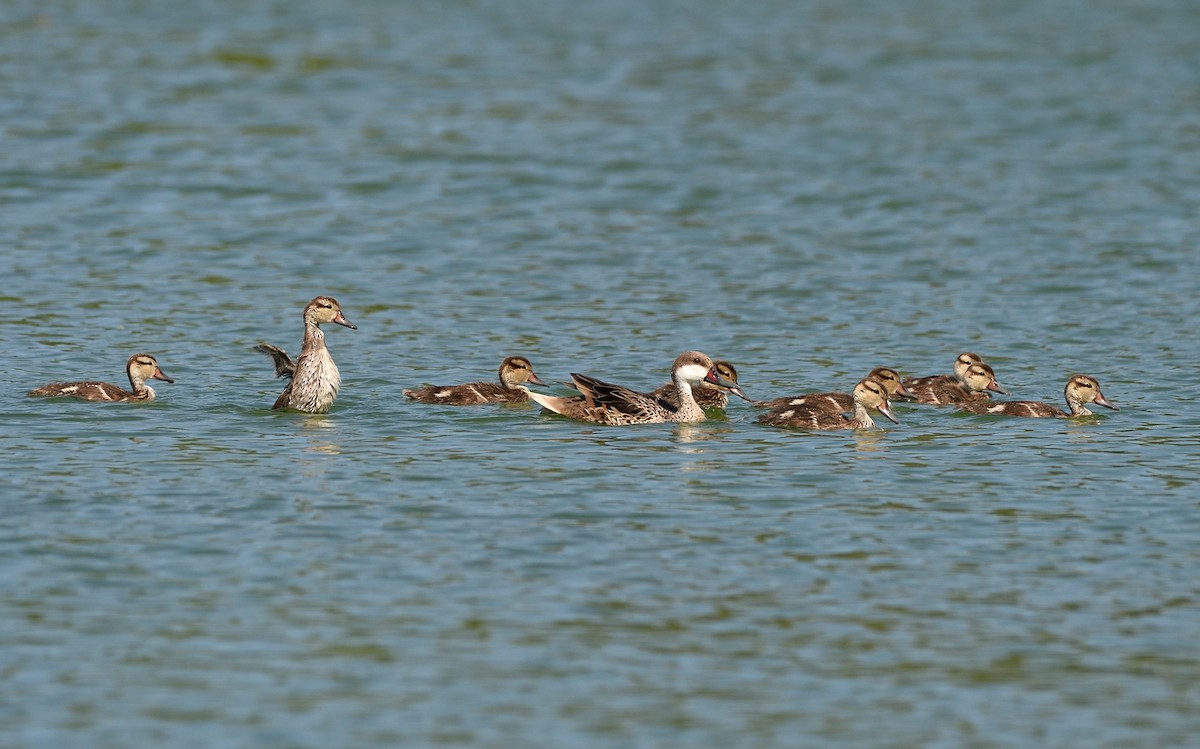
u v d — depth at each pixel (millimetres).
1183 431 19422
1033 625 13414
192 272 27844
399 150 36625
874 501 16516
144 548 14766
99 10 51906
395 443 18578
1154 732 11625
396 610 13484
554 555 14781
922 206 32656
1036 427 19734
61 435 18594
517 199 33094
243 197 32812
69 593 13703
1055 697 12164
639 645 12914
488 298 26641
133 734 11320
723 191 33750
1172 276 27844
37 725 11430
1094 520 15953
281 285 27203
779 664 12641
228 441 18500
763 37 50750
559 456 18094
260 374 22266
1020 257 29109
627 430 19547
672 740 11367
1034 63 47469
